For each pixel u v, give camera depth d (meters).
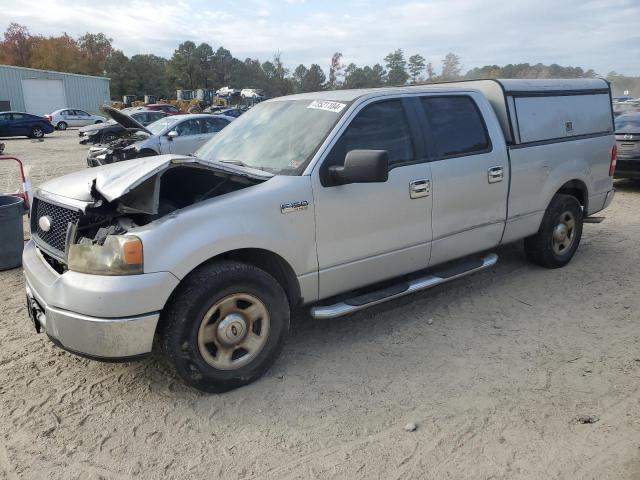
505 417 3.16
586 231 7.30
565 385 3.49
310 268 3.66
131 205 3.31
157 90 102.50
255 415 3.21
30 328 4.42
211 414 3.23
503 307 4.76
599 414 3.18
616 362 3.78
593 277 5.48
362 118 3.93
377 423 3.13
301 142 3.85
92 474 2.73
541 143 5.16
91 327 3.01
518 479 2.67
